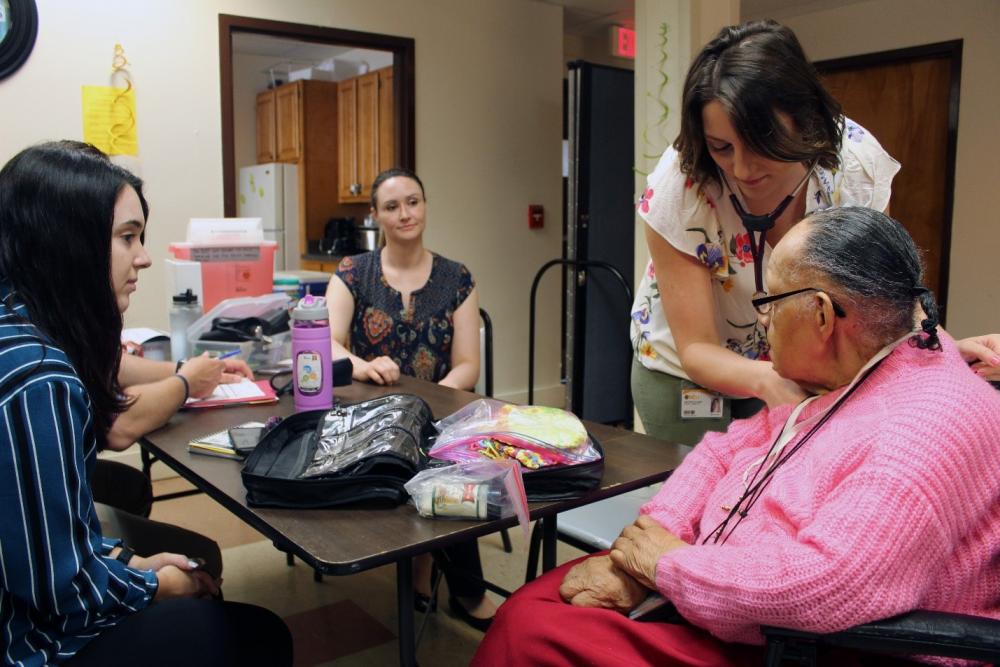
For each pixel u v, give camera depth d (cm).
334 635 212
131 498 185
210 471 122
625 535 112
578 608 104
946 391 92
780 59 115
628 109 390
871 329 98
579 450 118
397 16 402
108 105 324
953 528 87
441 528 100
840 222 99
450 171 432
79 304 104
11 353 89
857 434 95
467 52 429
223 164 355
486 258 453
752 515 107
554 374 493
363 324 229
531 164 464
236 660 102
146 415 142
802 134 117
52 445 88
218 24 348
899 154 469
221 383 174
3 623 88
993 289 430
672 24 320
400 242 228
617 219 394
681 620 104
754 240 143
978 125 429
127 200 113
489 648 106
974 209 434
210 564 152
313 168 598
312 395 160
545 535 141
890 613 84
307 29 373
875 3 463
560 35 466
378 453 109
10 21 300
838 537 87
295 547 94
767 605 88
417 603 223
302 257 584
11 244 100
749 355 159
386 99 527
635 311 177
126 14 326
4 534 85
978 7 422
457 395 178
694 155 133
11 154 308
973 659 82
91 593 93
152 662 97
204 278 213
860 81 480
